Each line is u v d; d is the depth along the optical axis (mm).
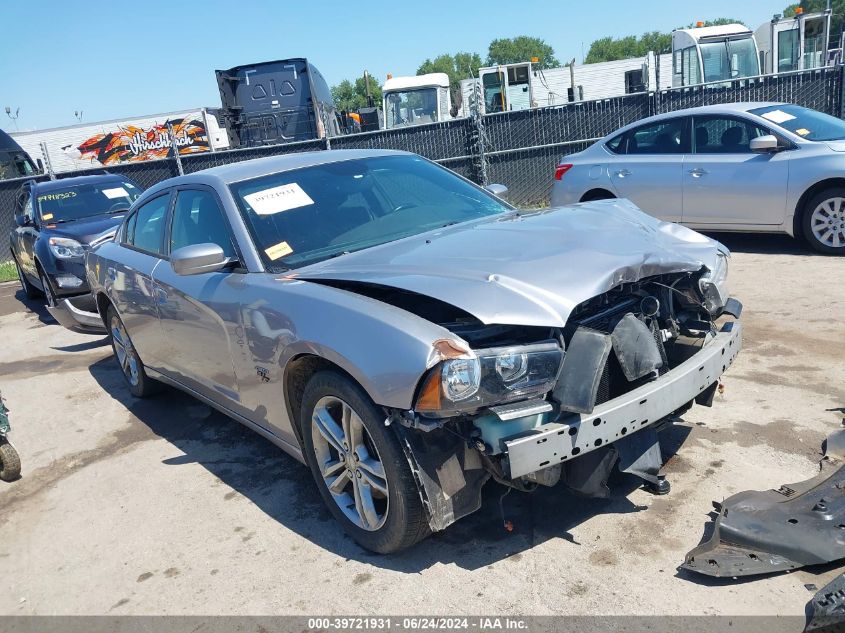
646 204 8555
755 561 2662
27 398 6094
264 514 3643
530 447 2586
